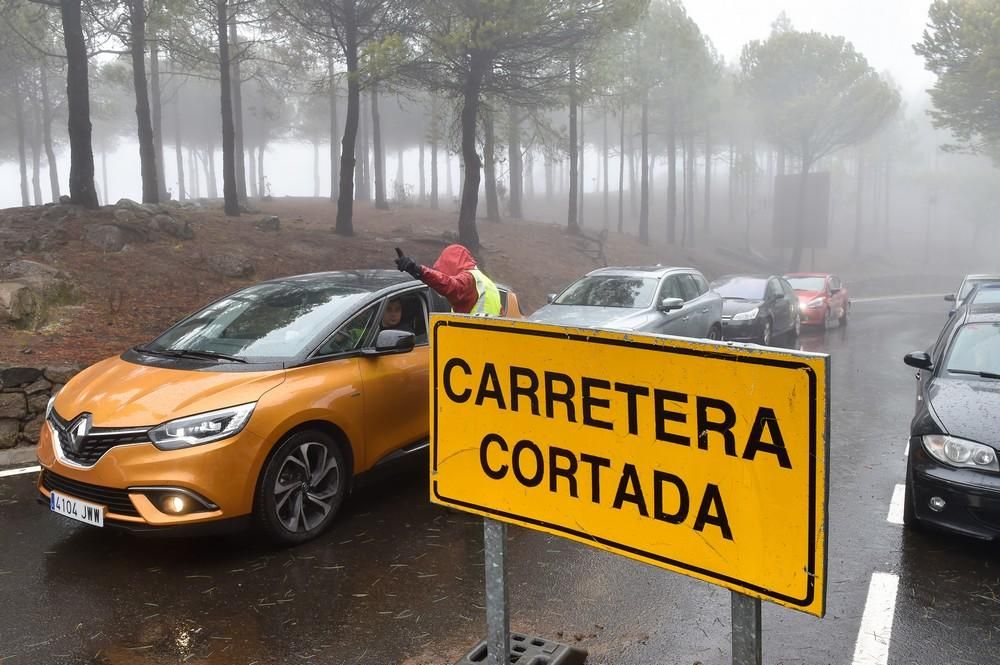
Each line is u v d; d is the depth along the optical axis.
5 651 3.39
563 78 17.97
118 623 3.64
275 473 4.40
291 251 15.71
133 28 20.05
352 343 5.12
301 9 18.31
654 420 2.14
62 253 12.02
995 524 4.20
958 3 28.75
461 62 16.83
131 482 4.09
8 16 21.56
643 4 15.59
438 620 3.64
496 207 30.33
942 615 3.71
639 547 2.20
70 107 14.38
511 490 2.50
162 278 12.10
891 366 12.20
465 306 5.34
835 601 3.88
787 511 1.89
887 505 5.37
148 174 21.91
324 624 3.62
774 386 1.89
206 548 4.54
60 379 6.88
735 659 2.04
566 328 2.31
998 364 5.18
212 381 4.47
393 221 25.78
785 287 15.80
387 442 5.21
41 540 4.69
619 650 3.39
